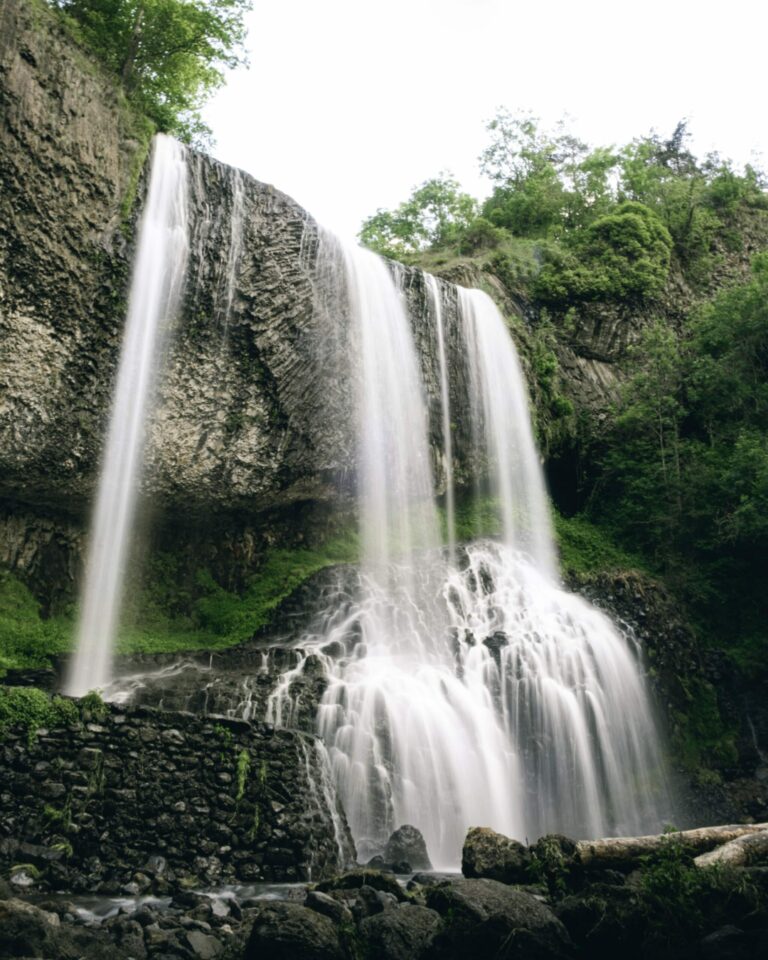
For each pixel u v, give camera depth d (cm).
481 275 3027
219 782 1091
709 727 2220
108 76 1959
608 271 3244
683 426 2953
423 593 2181
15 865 920
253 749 1137
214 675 1600
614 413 3023
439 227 3788
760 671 2362
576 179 3925
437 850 1538
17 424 1783
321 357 2252
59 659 1711
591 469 2988
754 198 4100
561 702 1948
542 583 2422
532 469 2775
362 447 2353
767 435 2677
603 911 673
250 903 872
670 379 2942
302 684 1577
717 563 2556
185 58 2427
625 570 2517
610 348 3186
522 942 646
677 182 3909
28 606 1845
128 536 2056
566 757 1894
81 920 788
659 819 1962
